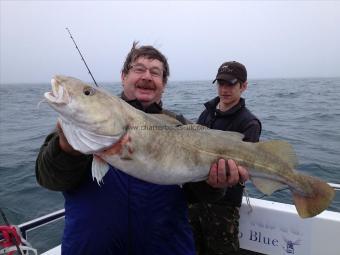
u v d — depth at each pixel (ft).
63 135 2.42
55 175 2.49
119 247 2.73
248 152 3.13
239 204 4.32
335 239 4.10
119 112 2.65
